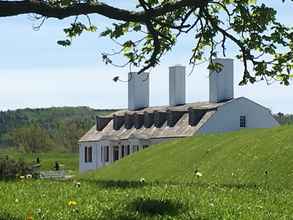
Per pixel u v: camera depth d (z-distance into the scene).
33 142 161.75
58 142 167.00
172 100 94.25
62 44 12.57
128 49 13.47
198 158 36.50
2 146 161.12
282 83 12.95
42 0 11.68
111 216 11.94
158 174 36.44
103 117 104.00
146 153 42.84
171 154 39.78
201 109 86.94
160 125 91.56
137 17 12.05
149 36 13.48
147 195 14.70
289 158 30.42
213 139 40.03
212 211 12.46
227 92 89.19
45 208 12.81
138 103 101.00
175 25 12.93
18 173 29.45
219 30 12.88
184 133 85.75
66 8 11.63
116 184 18.16
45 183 18.58
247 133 38.75
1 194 15.06
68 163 117.81
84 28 12.54
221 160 34.25
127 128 97.19
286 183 27.50
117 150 97.38
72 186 17.31
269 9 12.36
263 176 29.31
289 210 13.45
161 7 12.13
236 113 86.56
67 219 11.70
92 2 11.98
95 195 14.91
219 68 14.60
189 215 12.01
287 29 12.51
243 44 12.78
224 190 16.91
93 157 102.44
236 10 12.67
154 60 12.81
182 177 33.91
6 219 11.59
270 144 33.69
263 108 87.94
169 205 12.91
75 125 173.12
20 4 11.41
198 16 12.77
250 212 12.67
